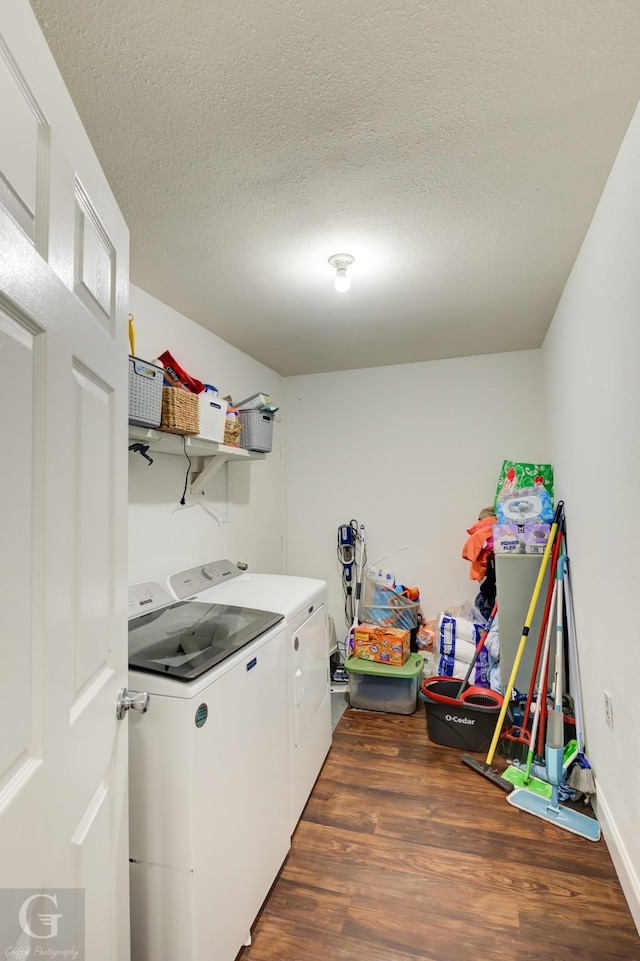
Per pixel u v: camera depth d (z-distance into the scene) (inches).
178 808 45.5
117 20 36.8
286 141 50.2
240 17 36.6
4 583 21.3
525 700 96.1
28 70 23.7
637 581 53.2
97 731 33.0
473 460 130.9
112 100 44.4
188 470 94.0
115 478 38.0
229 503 111.4
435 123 47.9
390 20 37.1
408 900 58.6
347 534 139.2
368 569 138.8
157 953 45.3
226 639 58.6
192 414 75.2
